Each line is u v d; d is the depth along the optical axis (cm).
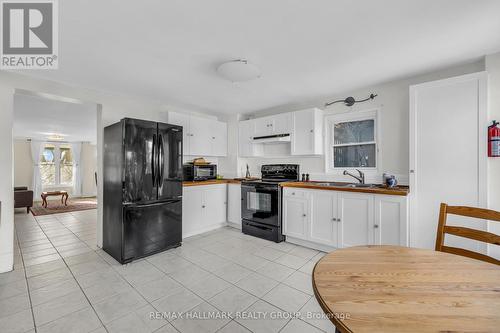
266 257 278
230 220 408
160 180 295
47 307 181
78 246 326
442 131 226
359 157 332
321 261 105
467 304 73
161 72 255
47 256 287
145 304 185
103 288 209
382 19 165
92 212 579
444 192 225
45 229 420
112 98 326
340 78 279
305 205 304
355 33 183
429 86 232
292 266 254
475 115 212
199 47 203
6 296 197
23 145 767
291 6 150
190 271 243
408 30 179
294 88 313
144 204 277
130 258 265
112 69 246
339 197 272
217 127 443
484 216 126
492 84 214
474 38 190
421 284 85
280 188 330
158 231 292
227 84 295
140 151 276
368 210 251
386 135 300
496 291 80
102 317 169
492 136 204
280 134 375
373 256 111
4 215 242
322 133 359
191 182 367
